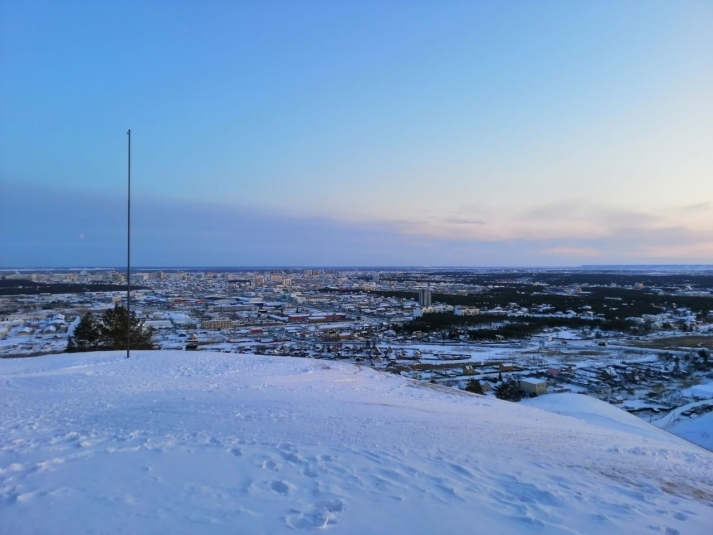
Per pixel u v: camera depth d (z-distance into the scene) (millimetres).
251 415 10430
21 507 4777
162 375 17453
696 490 7965
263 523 4621
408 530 4777
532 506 5828
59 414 10141
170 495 5215
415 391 18797
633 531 5379
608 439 12516
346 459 6984
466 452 8344
